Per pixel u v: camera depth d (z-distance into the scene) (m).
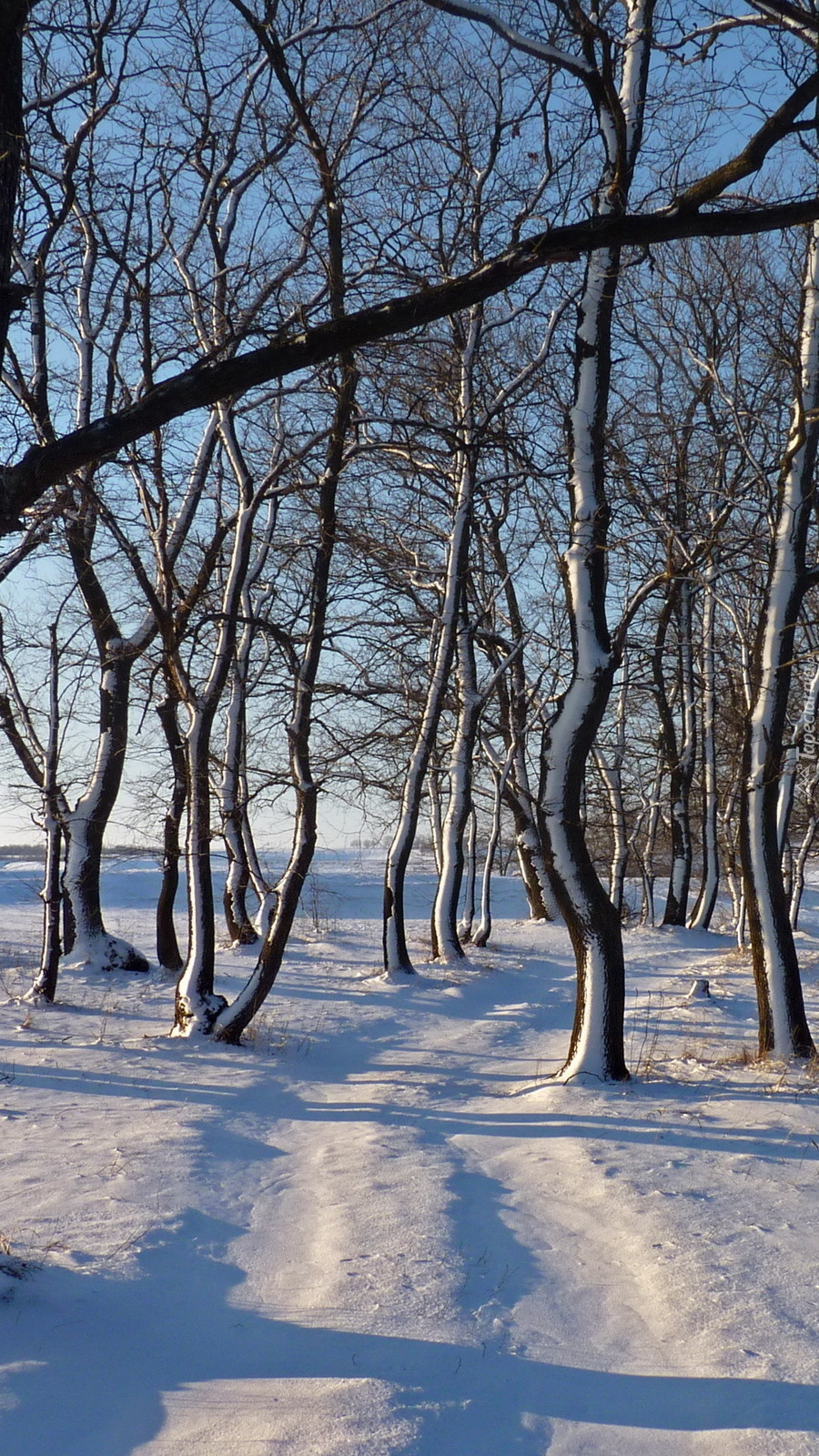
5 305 4.71
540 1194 6.83
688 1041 12.97
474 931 25.34
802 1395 4.03
